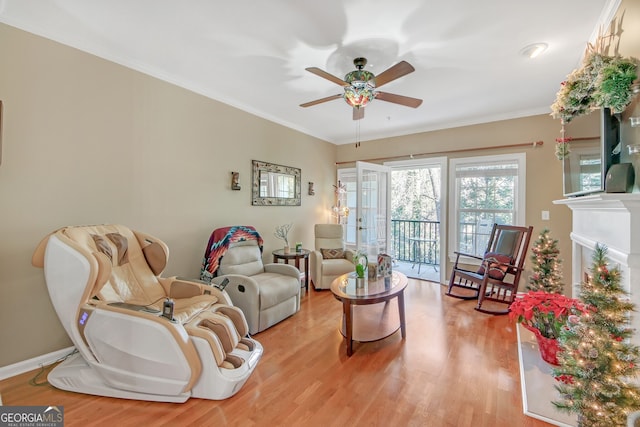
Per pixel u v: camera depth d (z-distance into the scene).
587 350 1.40
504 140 3.90
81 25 2.05
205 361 1.79
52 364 2.16
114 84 2.48
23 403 1.75
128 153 2.59
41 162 2.11
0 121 1.79
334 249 4.37
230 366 1.86
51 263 1.77
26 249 2.05
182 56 2.47
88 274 1.74
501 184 3.96
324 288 4.06
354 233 5.32
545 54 2.36
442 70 2.63
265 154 4.02
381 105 3.55
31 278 2.08
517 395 1.83
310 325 2.92
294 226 4.57
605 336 1.38
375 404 1.75
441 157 4.41
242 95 3.35
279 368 2.14
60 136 2.19
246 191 3.75
